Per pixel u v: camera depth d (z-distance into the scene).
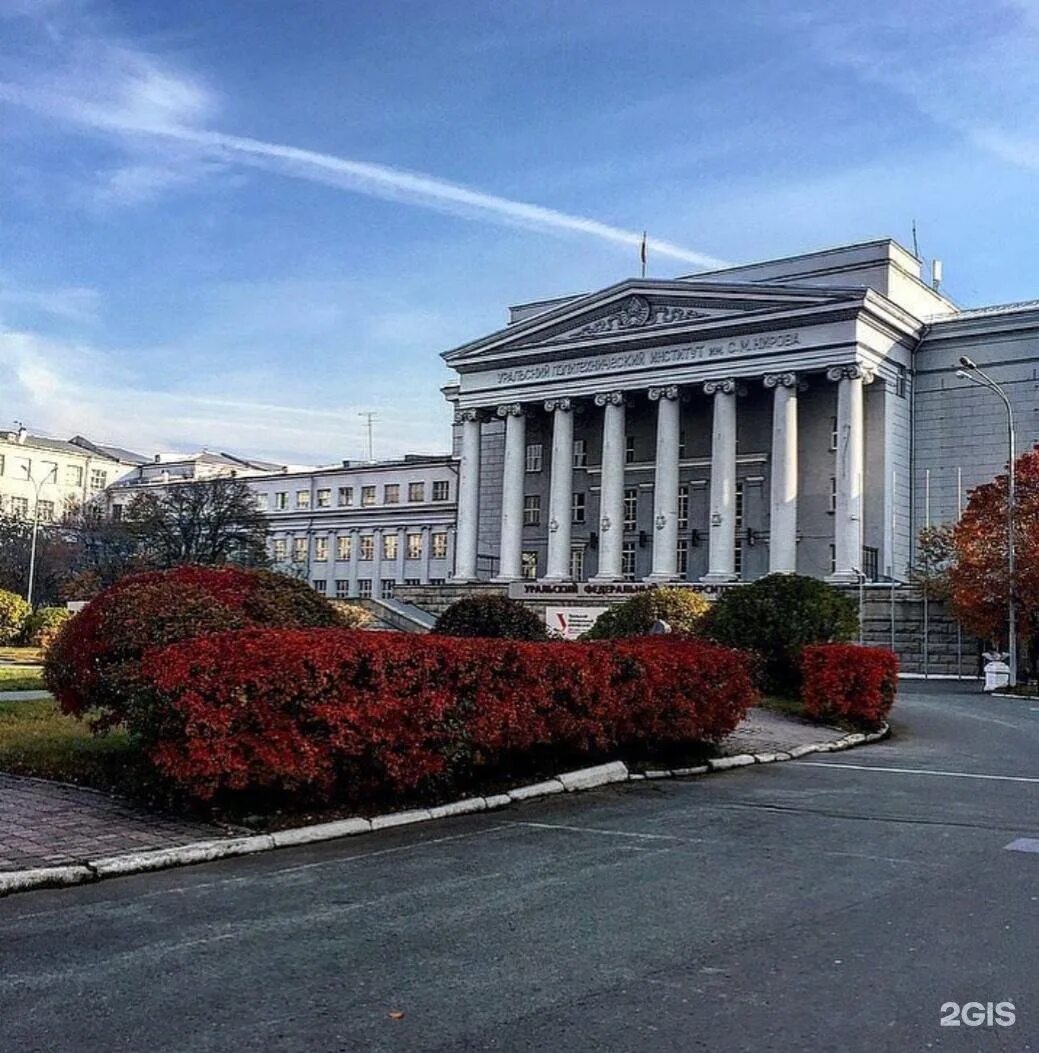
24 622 39.06
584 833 9.50
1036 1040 4.71
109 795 10.06
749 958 5.81
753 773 13.88
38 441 101.62
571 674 12.15
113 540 67.44
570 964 5.70
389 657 9.99
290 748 9.26
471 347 57.59
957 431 49.00
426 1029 4.78
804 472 50.47
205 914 6.68
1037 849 8.88
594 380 53.50
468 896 7.17
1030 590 35.41
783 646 22.34
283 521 81.75
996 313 48.69
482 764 11.43
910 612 42.91
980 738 18.86
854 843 9.10
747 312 48.69
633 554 55.28
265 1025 4.81
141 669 9.47
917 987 5.36
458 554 57.53
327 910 6.79
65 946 5.97
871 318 46.84
